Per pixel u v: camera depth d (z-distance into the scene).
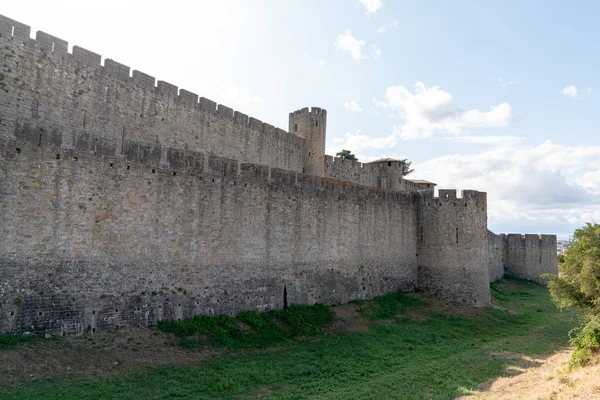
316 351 26.94
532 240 74.50
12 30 26.58
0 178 20.69
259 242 32.44
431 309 41.09
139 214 25.62
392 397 19.97
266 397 19.08
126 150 25.41
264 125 48.88
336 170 59.66
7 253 20.64
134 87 33.72
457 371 24.52
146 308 25.31
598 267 27.86
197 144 39.19
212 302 28.81
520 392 20.39
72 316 22.38
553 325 39.12
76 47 29.98
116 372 20.05
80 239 23.06
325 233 38.12
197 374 20.94
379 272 42.88
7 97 26.09
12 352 19.30
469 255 43.97
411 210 46.97
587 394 16.86
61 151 22.75
